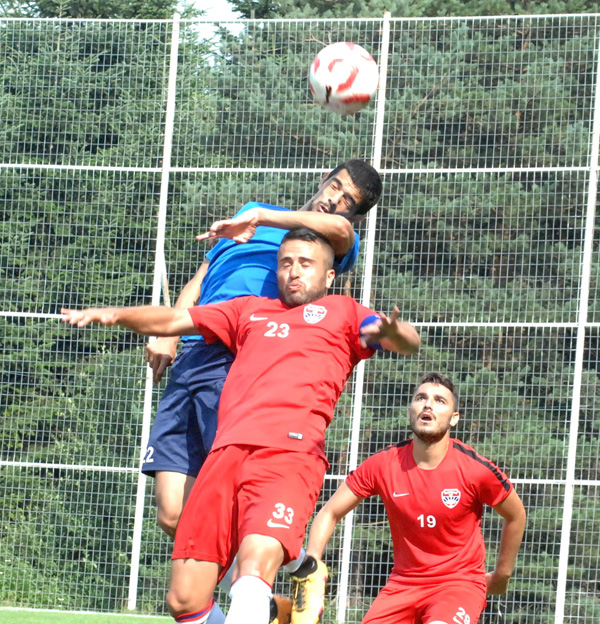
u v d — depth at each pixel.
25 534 23.02
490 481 11.24
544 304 27.72
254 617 6.99
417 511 11.32
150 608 20.31
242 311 8.48
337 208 9.48
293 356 7.98
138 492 20.09
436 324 20.83
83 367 24.94
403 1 39.78
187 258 25.59
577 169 20.17
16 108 23.44
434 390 11.45
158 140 23.23
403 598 11.43
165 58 25.66
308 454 7.68
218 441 7.84
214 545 7.73
